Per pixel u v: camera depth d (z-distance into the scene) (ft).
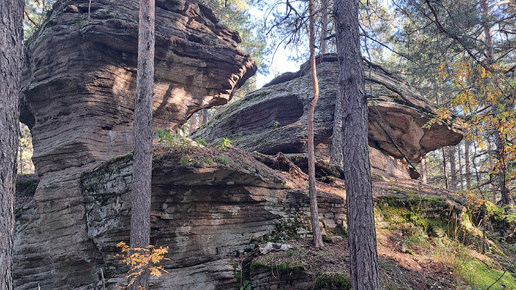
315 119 51.37
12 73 13.69
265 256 26.81
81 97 35.60
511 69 33.76
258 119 59.36
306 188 32.94
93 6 37.06
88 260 28.48
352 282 20.40
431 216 36.19
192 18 42.42
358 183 21.06
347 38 23.47
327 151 50.26
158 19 39.68
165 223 25.21
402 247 30.55
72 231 29.68
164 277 24.89
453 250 30.45
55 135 35.86
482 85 32.76
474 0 46.09
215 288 25.64
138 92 25.80
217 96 44.78
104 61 36.17
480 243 35.19
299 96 55.01
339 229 32.07
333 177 40.19
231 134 61.62
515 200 51.42
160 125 40.40
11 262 12.73
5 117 13.14
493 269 30.73
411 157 57.93
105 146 35.29
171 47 39.01
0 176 12.65
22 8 14.55
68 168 33.99
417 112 50.14
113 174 27.40
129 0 38.42
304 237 29.89
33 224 31.55
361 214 20.59
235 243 27.63
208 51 41.70
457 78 33.27
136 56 37.55
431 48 47.50
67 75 35.29
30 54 39.06
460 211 36.94
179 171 24.59
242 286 25.81
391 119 51.26
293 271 24.97
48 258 29.81
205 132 67.97
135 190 23.35
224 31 46.19
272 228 29.37
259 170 29.45
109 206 27.37
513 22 47.19
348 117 22.21
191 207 26.14
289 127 50.70
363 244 20.17
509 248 36.65
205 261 26.43
